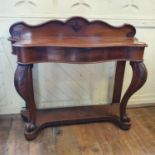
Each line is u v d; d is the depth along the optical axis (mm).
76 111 1762
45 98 1794
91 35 1534
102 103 1928
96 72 1803
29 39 1359
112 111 1771
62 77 1755
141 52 1341
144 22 1709
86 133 1569
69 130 1600
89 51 1245
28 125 1454
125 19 1668
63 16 1559
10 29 1398
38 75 1699
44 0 1497
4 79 1651
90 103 1900
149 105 2012
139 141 1502
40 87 1743
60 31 1479
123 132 1600
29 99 1364
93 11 1598
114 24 1661
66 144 1438
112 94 1913
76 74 1772
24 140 1461
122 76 1749
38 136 1508
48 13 1535
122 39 1514
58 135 1530
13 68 1630
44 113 1709
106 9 1613
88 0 1557
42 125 1546
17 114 1778
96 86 1854
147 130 1637
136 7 1658
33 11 1512
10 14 1481
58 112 1736
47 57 1239
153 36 1780
